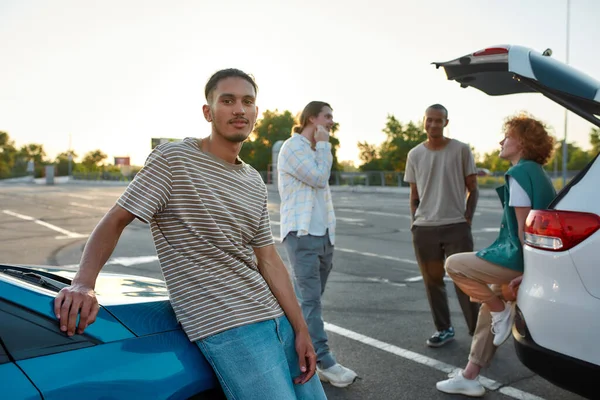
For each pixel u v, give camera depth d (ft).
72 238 35.14
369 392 11.30
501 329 10.64
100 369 5.24
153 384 5.52
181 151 6.13
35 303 5.25
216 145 6.53
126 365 5.43
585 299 8.00
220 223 6.29
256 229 6.85
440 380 11.96
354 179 123.44
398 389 11.46
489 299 10.73
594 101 8.46
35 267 7.62
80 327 5.33
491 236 36.73
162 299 6.69
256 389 5.99
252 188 6.72
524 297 8.99
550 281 8.48
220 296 6.18
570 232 8.21
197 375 5.93
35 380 4.83
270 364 6.16
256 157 184.75
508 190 10.72
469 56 10.08
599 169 8.32
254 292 6.46
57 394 4.88
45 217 49.85
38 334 5.09
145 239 34.35
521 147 10.50
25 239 34.53
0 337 4.89
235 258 6.46
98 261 5.70
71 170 261.85
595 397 7.95
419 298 19.35
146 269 24.26
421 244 14.21
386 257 28.17
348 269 24.82
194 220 6.13
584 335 7.98
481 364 11.03
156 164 6.00
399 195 100.17
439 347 14.08
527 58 9.16
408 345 14.28
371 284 21.67
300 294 11.85
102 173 191.42
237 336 6.07
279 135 185.68
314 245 11.82
